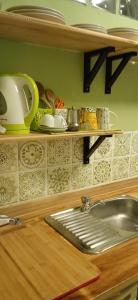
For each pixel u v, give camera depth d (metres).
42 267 0.76
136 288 0.81
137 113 1.52
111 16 1.29
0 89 0.91
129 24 1.38
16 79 0.91
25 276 0.72
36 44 1.06
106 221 1.32
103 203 1.31
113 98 1.37
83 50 1.16
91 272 0.74
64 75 1.16
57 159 1.22
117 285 0.72
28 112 0.93
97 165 1.39
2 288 0.67
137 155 1.58
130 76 1.43
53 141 1.19
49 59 1.11
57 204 1.24
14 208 1.12
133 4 1.38
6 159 1.07
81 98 1.24
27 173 1.14
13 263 0.78
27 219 1.09
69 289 0.67
